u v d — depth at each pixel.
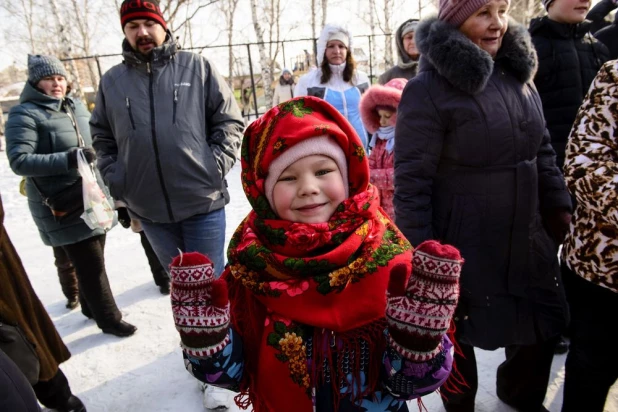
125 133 2.01
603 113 1.29
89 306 2.70
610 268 1.32
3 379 0.95
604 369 1.44
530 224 1.53
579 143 1.33
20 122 2.38
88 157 2.40
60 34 10.33
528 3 8.48
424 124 1.51
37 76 2.44
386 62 12.52
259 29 10.57
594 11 3.80
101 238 2.62
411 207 1.54
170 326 2.81
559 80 2.25
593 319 1.42
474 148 1.47
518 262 1.52
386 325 0.93
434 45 1.46
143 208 2.09
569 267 1.45
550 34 2.27
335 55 3.56
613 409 1.82
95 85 14.97
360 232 0.96
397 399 0.95
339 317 0.92
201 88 2.10
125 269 3.80
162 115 2.00
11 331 1.50
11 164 2.35
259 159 0.98
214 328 0.83
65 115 2.54
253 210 1.06
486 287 1.54
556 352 2.23
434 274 0.78
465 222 1.52
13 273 1.68
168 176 2.01
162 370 2.37
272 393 0.93
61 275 3.10
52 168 2.33
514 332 1.55
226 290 0.84
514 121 1.48
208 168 2.07
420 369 0.83
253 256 0.95
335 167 0.97
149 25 1.98
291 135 0.93
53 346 1.87
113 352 2.57
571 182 1.33
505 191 1.50
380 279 0.95
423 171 1.53
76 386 2.30
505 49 1.51
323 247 0.96
